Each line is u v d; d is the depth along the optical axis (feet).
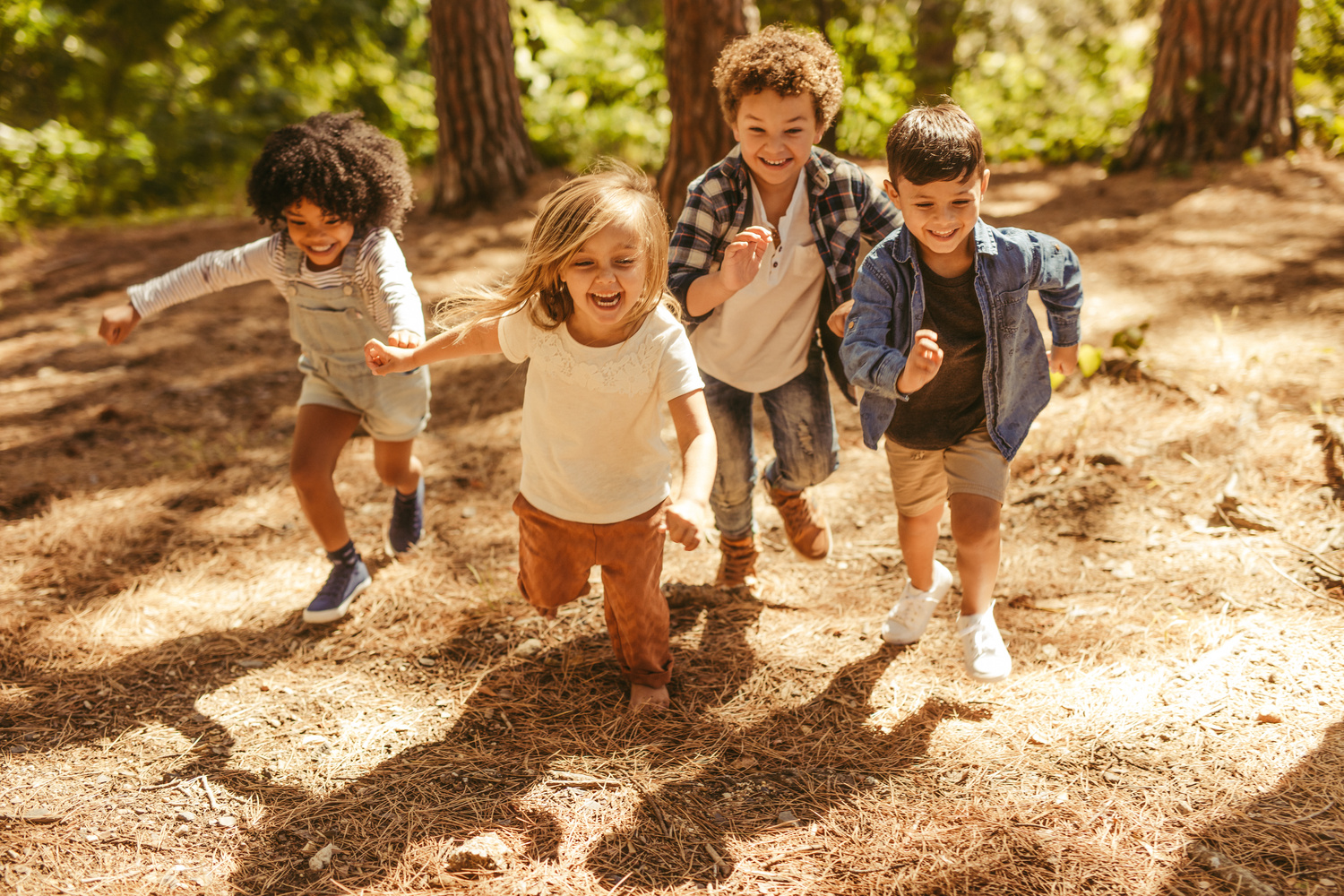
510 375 17.33
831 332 8.70
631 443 7.71
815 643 9.40
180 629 10.07
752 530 10.17
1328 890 6.08
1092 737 7.68
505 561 11.27
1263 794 6.91
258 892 6.57
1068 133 31.76
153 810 7.38
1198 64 24.56
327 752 8.07
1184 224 20.79
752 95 8.04
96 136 39.55
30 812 7.34
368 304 9.39
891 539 11.30
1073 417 13.24
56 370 18.56
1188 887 6.21
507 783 7.61
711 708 8.53
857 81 32.81
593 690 8.86
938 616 9.64
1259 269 17.72
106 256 27.27
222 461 14.20
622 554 7.94
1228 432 12.20
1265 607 9.14
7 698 8.90
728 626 9.79
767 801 7.30
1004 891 6.31
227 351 19.21
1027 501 11.68
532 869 6.70
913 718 8.18
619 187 6.93
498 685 8.99
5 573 11.21
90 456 14.57
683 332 7.43
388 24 44.70
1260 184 22.70
